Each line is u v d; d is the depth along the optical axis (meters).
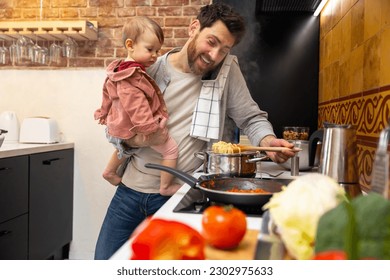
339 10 1.86
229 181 1.06
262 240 0.64
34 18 2.87
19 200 2.13
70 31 2.60
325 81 2.22
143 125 1.42
